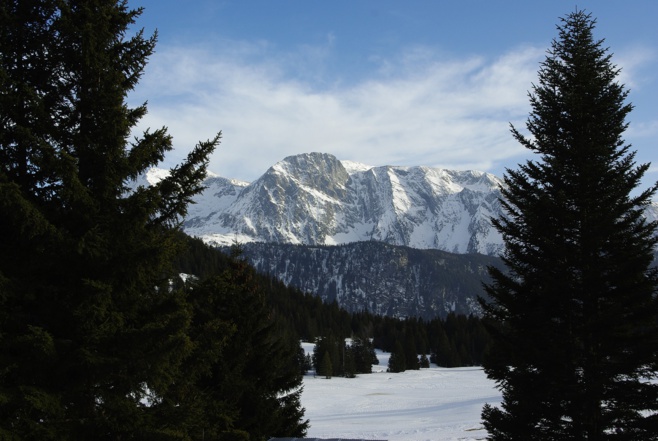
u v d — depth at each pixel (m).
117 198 9.55
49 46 9.45
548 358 15.33
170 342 8.53
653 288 14.89
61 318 8.69
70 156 8.34
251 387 17.34
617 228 15.48
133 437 8.66
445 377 97.88
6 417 7.75
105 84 9.30
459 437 32.56
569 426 15.49
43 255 8.69
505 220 17.16
